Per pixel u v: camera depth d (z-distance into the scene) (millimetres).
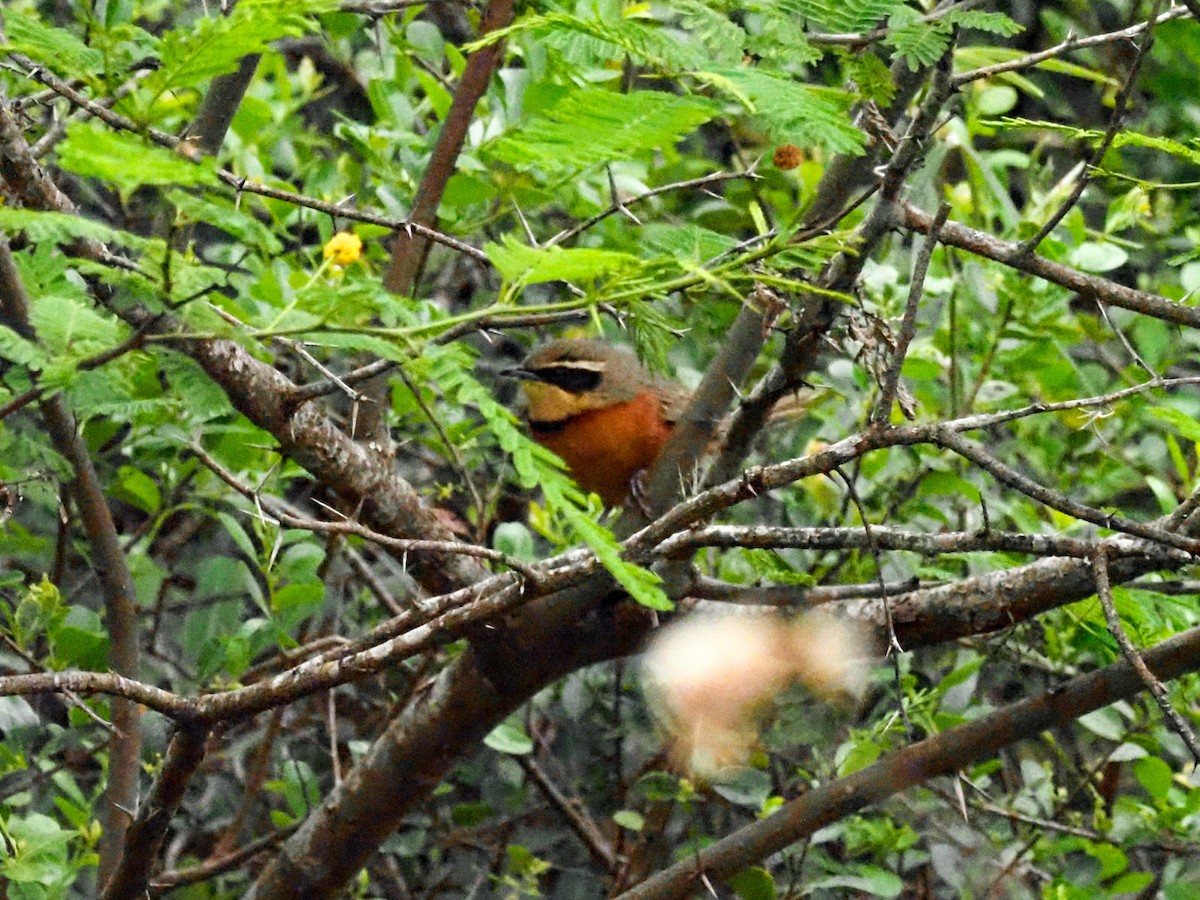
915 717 10070
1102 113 15516
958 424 6109
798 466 6133
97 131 3695
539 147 4125
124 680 6637
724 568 11539
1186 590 8070
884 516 11188
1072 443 12602
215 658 9633
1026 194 14578
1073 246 11586
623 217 11266
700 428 9203
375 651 6902
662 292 4340
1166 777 9938
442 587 9281
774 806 10516
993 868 10633
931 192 11180
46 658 10008
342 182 12312
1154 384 6258
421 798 9859
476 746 9812
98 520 8906
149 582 12312
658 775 10359
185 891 11305
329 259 5152
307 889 9961
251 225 4273
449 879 12375
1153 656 8312
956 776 8609
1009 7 14945
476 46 4371
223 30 3965
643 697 11531
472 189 10250
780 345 12922
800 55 4996
